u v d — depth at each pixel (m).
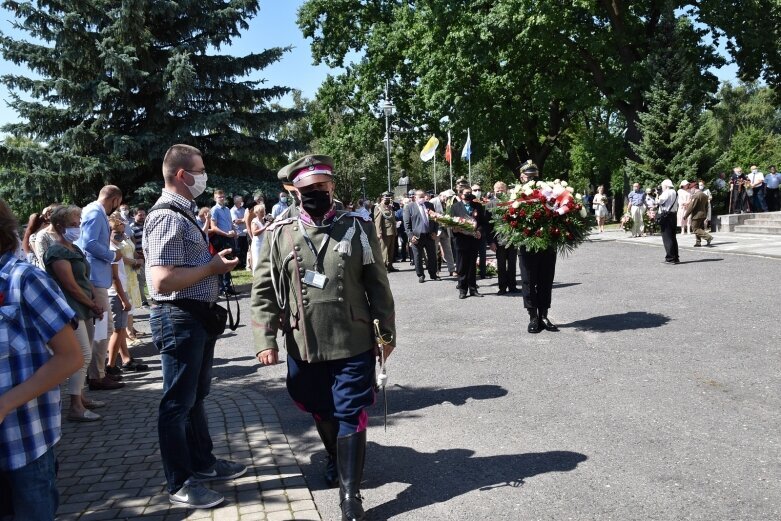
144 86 23.86
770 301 8.84
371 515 3.64
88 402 6.01
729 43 27.86
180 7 24.25
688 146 26.16
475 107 30.14
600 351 6.88
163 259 3.61
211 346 4.02
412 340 8.09
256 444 4.79
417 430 4.95
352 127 37.31
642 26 28.64
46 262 5.50
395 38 32.72
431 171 58.84
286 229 3.81
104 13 23.55
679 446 4.30
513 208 7.73
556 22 25.34
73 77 23.84
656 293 10.12
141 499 3.90
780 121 72.69
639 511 3.48
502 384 5.96
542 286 7.96
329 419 3.98
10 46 22.92
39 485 2.39
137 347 9.17
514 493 3.78
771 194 26.17
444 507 3.67
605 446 4.38
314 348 3.69
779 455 4.09
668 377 5.81
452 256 14.95
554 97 28.53
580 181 51.09
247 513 3.64
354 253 3.77
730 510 3.44
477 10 27.77
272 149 26.25
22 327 2.35
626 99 28.14
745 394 5.24
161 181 24.12
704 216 16.78
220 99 25.28
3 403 2.24
